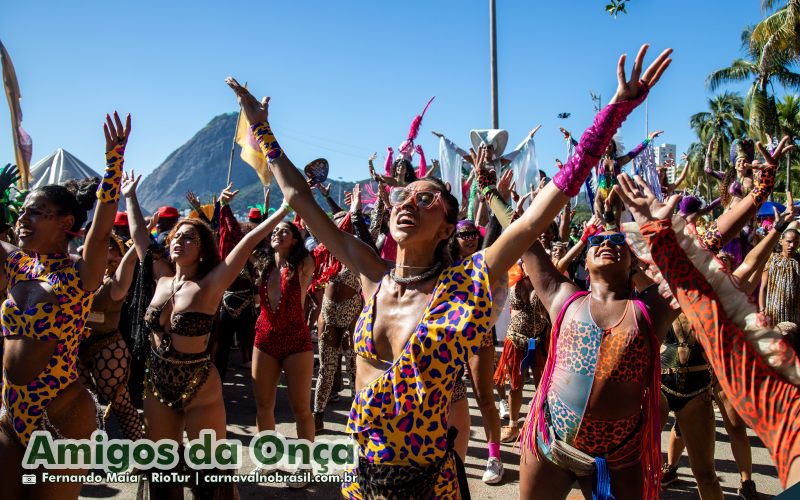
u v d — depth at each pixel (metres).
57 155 10.46
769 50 24.72
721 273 1.82
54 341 3.17
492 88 12.34
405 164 6.18
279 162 2.81
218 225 6.73
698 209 4.40
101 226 3.16
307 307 8.27
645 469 2.88
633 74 2.14
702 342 1.78
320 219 2.74
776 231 3.48
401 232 2.34
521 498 3.16
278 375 4.70
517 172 6.96
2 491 3.07
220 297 3.78
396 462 2.23
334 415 6.43
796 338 3.16
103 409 4.88
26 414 3.11
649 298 3.05
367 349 2.36
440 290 2.27
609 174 3.55
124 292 4.16
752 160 4.67
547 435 3.02
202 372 3.71
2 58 4.42
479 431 6.02
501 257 2.28
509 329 5.70
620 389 2.87
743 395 1.68
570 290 3.16
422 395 2.19
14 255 3.31
